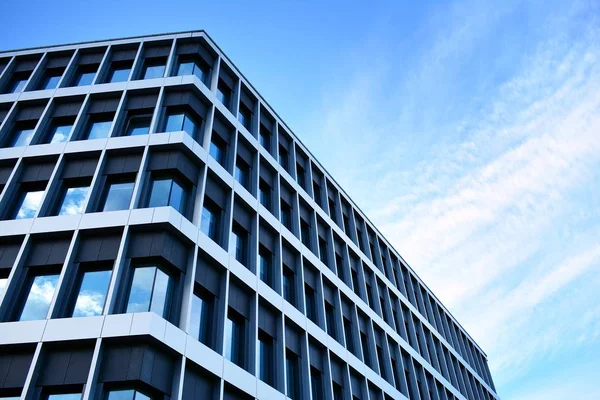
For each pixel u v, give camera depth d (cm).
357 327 3161
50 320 1612
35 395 1473
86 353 1559
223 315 1973
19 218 2069
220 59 3067
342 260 3544
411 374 3656
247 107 3136
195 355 1711
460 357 5059
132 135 2403
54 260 1852
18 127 2550
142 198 2066
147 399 1520
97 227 1898
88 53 2981
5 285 1792
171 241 1923
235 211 2477
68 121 2542
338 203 3900
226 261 2144
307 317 2734
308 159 3659
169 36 2991
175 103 2533
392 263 4594
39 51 3002
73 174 2192
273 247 2666
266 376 2164
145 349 1566
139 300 1733
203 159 2333
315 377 2534
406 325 4144
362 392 2867
